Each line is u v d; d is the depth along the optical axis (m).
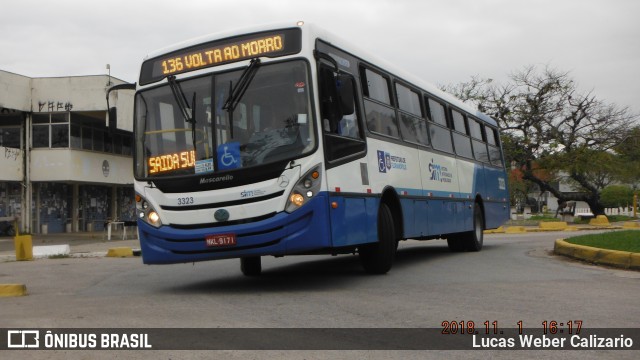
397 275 10.81
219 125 9.00
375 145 10.52
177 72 9.52
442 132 14.35
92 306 8.14
